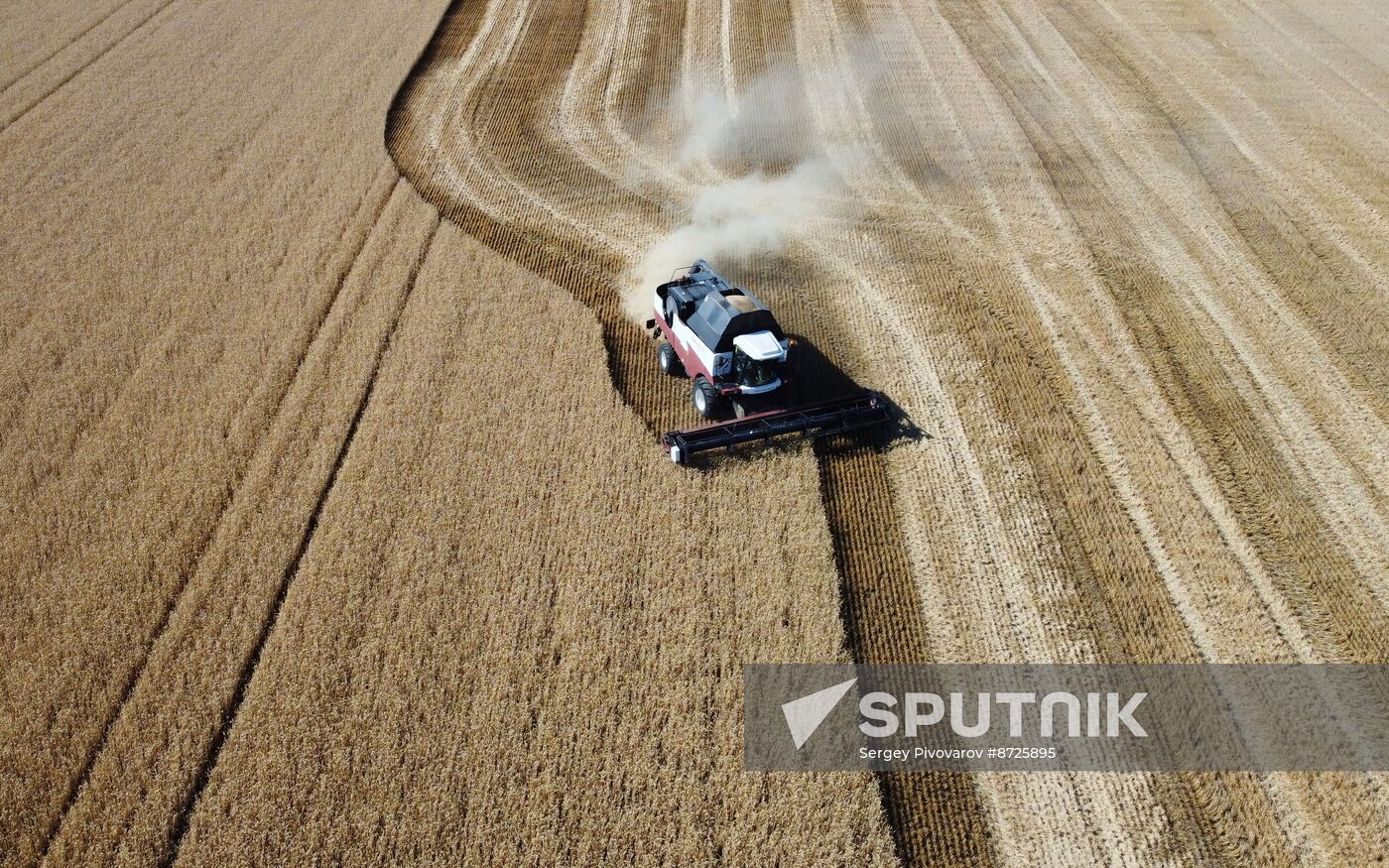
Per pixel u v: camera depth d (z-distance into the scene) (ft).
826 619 47.62
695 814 38.83
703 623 47.32
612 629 46.98
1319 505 55.57
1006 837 39.42
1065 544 53.11
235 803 39.34
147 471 58.29
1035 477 57.72
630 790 39.73
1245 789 40.73
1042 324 71.97
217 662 45.73
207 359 68.23
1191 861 38.22
